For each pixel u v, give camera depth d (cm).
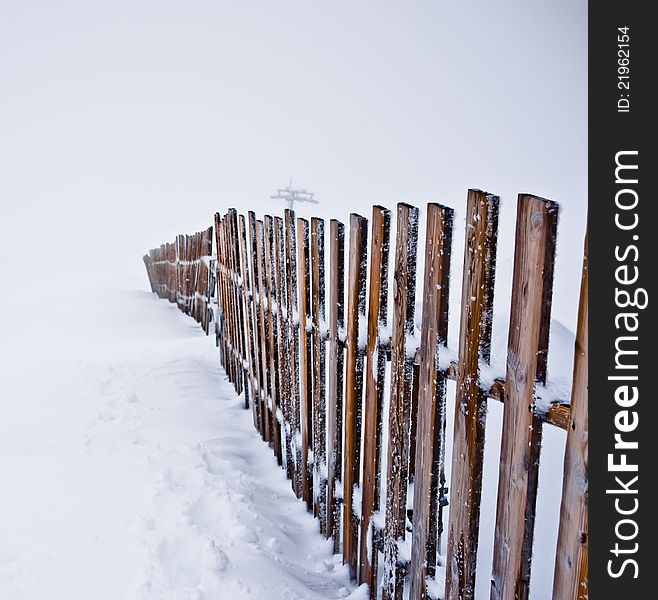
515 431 155
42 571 243
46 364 654
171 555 253
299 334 339
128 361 647
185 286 1176
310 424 329
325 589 263
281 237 357
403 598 254
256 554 261
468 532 177
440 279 184
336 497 291
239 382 527
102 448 380
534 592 238
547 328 146
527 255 147
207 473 342
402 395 214
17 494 313
